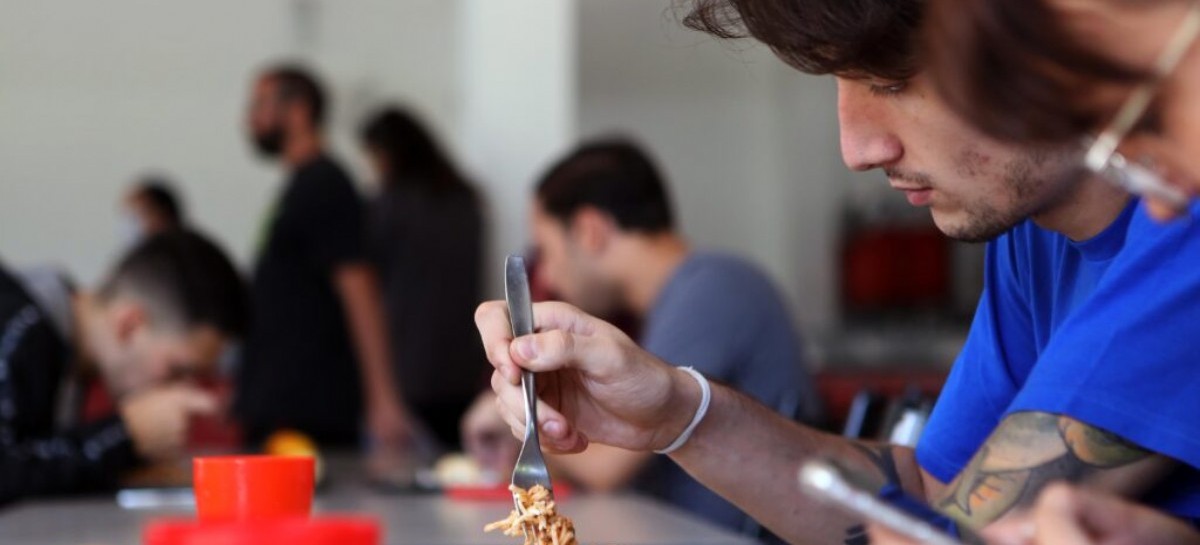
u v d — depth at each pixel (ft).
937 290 19.26
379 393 13.15
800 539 3.96
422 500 6.61
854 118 3.11
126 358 8.03
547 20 15.51
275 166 20.57
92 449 6.86
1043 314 3.81
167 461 7.42
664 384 3.75
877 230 19.86
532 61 15.56
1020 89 1.94
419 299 14.35
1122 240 3.30
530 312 3.54
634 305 8.02
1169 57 1.96
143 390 8.05
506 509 6.10
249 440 12.75
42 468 6.62
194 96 20.42
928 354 19.56
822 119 21.40
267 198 20.57
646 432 3.86
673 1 3.75
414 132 14.55
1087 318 3.19
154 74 20.30
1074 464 3.12
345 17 20.58
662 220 7.95
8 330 6.81
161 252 8.13
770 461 3.94
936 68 2.01
